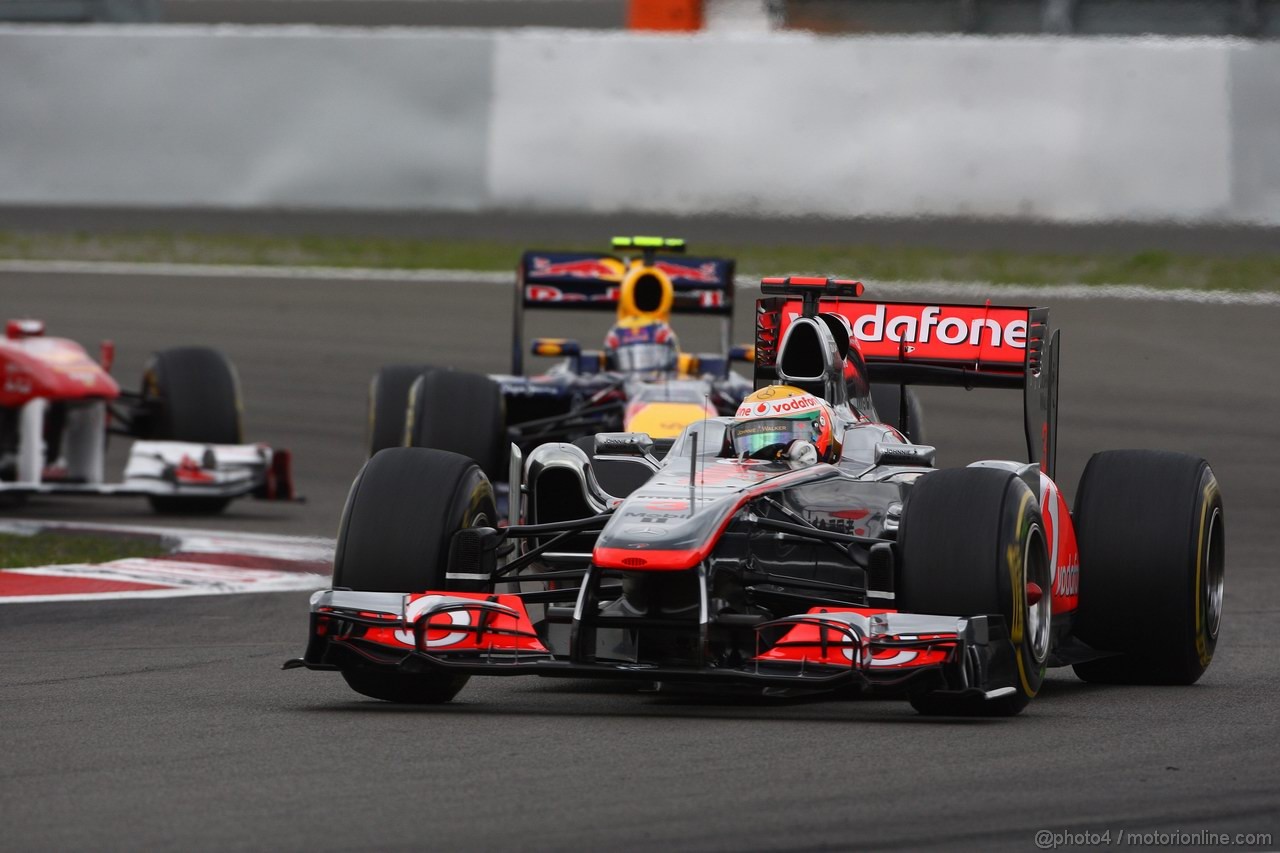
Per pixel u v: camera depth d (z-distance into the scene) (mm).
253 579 36469
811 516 24688
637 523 22109
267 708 23188
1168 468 26766
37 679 25500
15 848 16094
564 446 26234
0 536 41625
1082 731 21781
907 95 84062
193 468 45062
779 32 94188
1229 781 19000
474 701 24250
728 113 85125
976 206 83875
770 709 23453
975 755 20078
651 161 85688
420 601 22422
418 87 85938
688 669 21266
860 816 17281
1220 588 27656
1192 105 81938
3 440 45688
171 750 20234
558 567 26312
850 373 27016
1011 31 91500
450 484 23484
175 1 118188
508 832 16625
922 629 21172
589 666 21250
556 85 85688
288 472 46000
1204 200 82375
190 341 68375
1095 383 62938
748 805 17641
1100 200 83125
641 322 42250
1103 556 26328
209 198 86875
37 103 86938
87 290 76938
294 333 70125
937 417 59406
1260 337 69938
